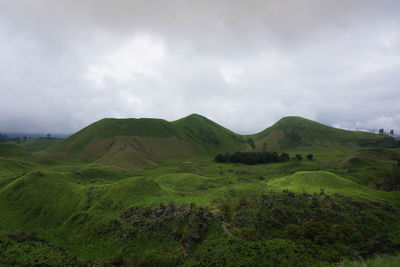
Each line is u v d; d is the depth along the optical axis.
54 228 59.75
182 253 41.94
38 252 43.44
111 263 43.41
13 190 70.88
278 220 47.00
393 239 43.75
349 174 109.31
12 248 43.72
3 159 120.81
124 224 55.50
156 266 39.94
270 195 62.59
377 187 90.38
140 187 77.06
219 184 103.62
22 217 62.50
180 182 99.06
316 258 33.53
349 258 34.72
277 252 33.81
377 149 178.12
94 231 55.41
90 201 70.44
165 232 50.81
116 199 69.38
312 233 41.53
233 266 32.09
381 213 54.97
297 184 77.06
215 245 38.62
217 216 49.75
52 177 84.00
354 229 45.09
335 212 52.16
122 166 157.38
